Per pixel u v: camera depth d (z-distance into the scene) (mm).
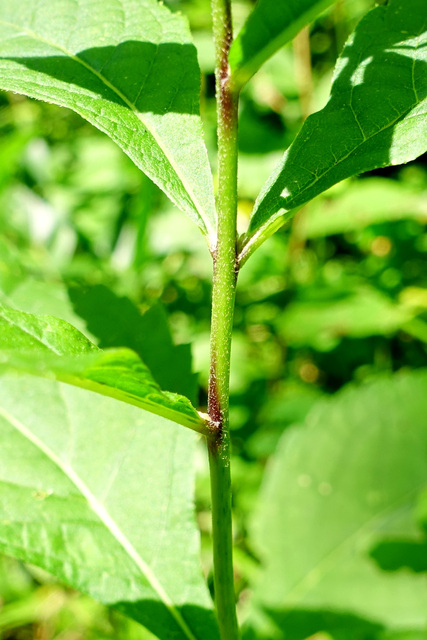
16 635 907
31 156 1401
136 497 545
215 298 455
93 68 496
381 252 1216
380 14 496
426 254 1186
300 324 1066
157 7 509
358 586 666
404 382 759
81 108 476
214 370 455
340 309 1068
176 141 473
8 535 530
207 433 454
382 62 482
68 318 602
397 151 461
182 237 1218
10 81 483
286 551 693
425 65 479
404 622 645
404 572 662
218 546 463
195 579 524
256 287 1202
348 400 759
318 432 744
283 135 1230
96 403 569
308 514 708
